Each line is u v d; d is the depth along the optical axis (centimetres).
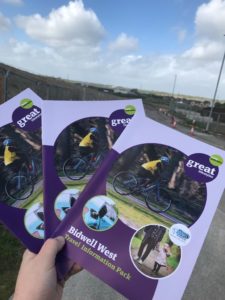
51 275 88
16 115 107
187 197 90
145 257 88
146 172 94
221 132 3728
